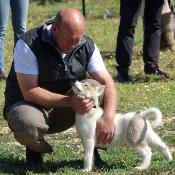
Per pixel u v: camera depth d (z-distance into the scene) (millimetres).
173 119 11492
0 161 8922
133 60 17859
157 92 13750
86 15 28406
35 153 8641
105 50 20188
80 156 9094
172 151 9422
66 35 7586
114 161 8742
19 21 14062
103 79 8180
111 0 33281
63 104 7875
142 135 8102
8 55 19031
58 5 33719
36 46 7875
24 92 7906
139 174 7965
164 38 19141
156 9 14883
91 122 7949
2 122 11430
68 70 8062
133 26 14578
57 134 10578
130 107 12406
